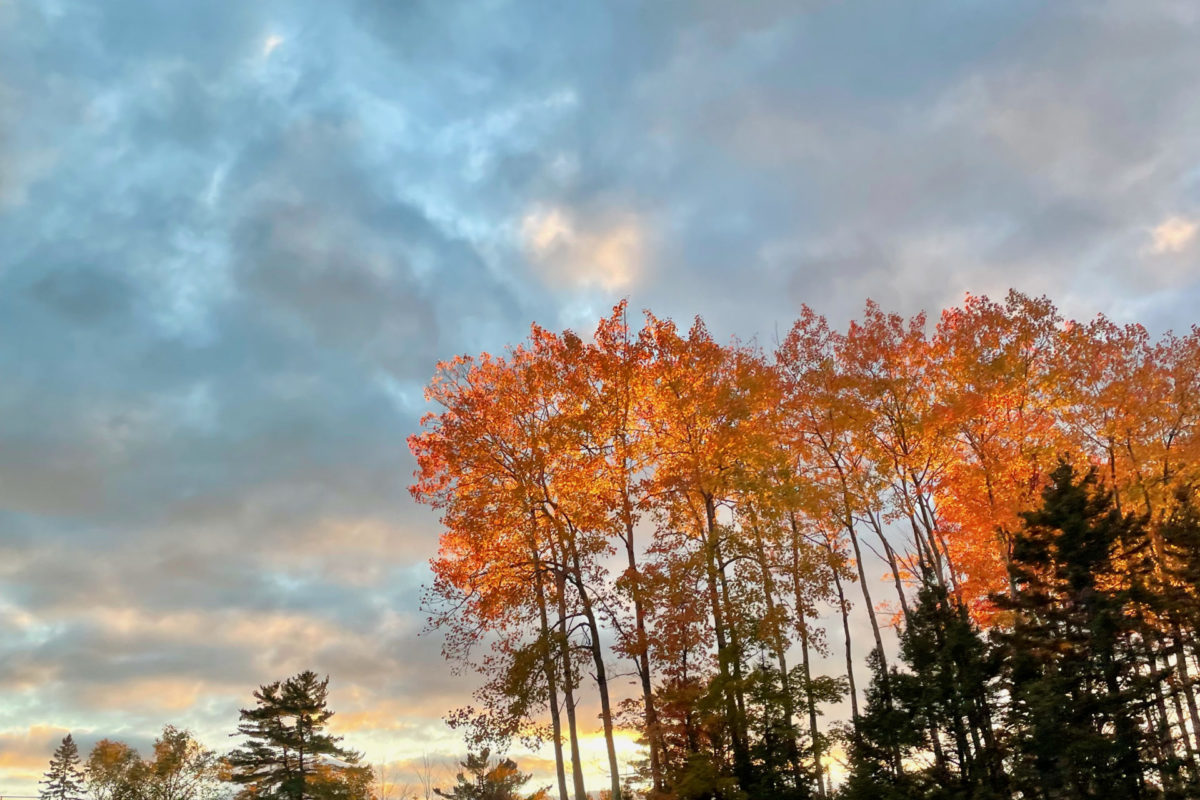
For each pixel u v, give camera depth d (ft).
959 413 96.12
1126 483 100.53
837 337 106.11
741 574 91.81
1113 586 87.45
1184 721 91.97
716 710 88.17
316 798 176.04
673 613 89.25
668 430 101.45
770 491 94.68
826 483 100.68
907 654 93.30
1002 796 79.66
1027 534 88.07
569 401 98.22
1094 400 98.63
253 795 182.19
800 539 98.73
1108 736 76.79
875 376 102.27
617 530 96.89
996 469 97.04
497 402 98.48
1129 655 82.07
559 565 96.17
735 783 85.56
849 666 99.14
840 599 100.89
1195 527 90.94
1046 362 99.40
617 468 97.66
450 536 98.73
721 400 97.40
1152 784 79.66
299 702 193.36
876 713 92.02
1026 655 82.07
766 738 90.12
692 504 99.96
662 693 89.15
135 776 195.93
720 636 91.71
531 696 87.56
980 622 102.68
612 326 101.35
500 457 97.30
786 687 90.07
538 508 97.04
